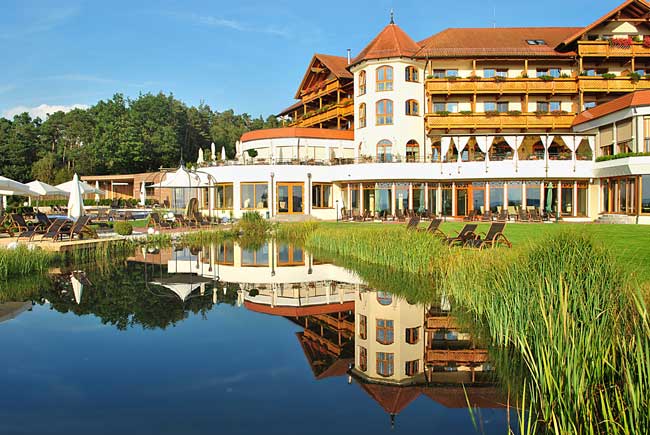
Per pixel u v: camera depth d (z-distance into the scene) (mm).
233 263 17344
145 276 14141
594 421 4699
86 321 9078
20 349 7438
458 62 38188
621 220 28172
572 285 7008
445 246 14398
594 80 35219
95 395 5754
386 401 5715
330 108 43844
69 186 29688
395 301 11062
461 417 5320
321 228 23875
